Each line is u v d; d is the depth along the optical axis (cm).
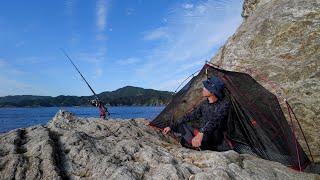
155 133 232
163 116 246
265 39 310
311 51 280
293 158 206
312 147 254
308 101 261
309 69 272
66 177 140
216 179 141
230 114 219
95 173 142
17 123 2642
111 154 157
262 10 346
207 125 208
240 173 152
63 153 153
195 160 167
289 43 294
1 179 131
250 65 307
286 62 287
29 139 162
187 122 232
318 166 227
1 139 158
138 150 166
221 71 237
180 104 255
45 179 134
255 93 226
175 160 160
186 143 214
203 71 255
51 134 172
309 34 288
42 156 144
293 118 263
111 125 215
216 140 213
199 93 259
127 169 142
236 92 222
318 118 255
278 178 159
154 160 155
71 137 163
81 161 149
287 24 302
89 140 168
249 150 218
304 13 298
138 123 244
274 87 281
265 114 220
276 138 213
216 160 162
